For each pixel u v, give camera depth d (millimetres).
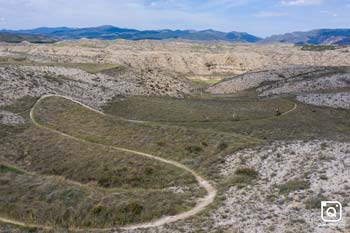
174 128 59656
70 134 60844
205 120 88438
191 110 98375
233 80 183875
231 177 38188
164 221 29875
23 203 35656
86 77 120125
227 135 53344
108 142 56688
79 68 131875
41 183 40312
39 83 92250
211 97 145750
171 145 52531
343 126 84062
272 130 76250
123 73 143000
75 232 29188
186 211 31328
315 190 31219
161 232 27016
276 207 29391
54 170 47219
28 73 97625
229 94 160375
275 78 173375
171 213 31328
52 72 112000
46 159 50312
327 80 144625
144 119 86750
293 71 179500
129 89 124188
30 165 49594
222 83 184000
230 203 31641
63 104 79188
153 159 47969
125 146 54781
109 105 97500
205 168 42875
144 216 31203
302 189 31906
